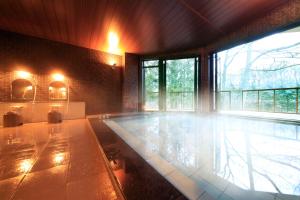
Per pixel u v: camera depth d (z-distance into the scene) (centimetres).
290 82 618
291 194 114
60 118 385
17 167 127
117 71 578
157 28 374
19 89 387
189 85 615
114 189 96
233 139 253
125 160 133
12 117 324
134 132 317
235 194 112
